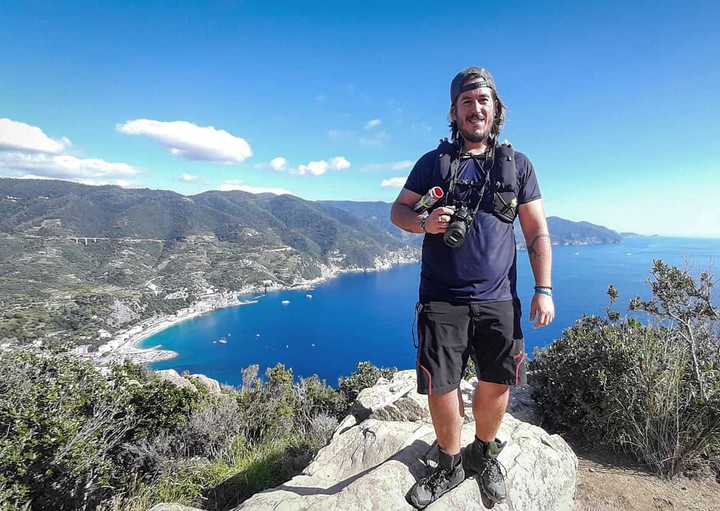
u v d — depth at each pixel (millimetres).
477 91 2162
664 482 3547
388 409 3762
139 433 5941
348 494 2203
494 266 2113
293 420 7328
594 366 4312
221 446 6023
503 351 2133
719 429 3531
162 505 3084
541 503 2471
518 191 2172
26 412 4449
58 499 4277
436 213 2074
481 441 2346
